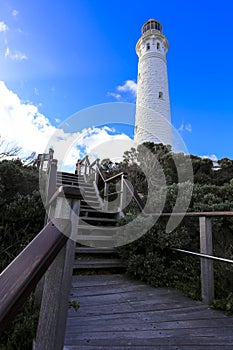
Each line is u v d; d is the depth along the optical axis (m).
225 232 3.28
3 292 0.40
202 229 1.99
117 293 2.00
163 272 2.33
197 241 2.84
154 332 1.36
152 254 2.46
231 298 1.83
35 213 2.82
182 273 2.37
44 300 0.76
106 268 2.64
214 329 1.42
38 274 0.47
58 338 0.72
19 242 2.51
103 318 1.51
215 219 3.09
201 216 2.01
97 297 1.88
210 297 1.84
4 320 0.35
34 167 5.66
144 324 1.46
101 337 1.27
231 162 7.63
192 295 1.97
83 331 1.32
